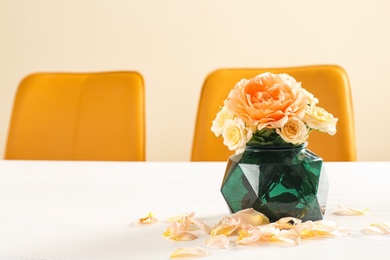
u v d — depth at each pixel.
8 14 3.55
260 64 3.34
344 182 1.42
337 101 1.85
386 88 3.25
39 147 2.18
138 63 3.46
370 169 1.54
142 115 2.13
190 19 3.38
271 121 1.06
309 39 3.29
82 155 2.15
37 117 2.19
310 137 1.86
